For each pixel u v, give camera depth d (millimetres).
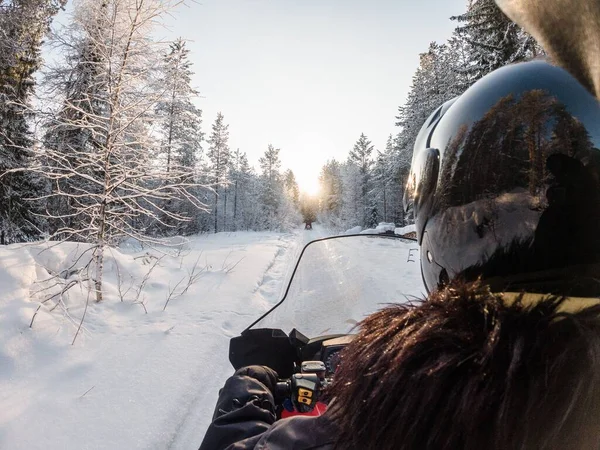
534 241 506
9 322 3795
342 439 530
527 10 414
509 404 415
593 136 497
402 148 30125
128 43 5484
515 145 526
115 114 5422
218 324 4895
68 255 6000
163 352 3939
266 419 1044
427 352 477
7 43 10469
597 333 429
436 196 646
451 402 433
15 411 2805
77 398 3043
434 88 24469
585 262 484
